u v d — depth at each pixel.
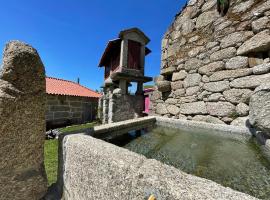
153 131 2.96
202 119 3.37
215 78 3.18
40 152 1.75
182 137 2.48
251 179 1.29
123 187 1.03
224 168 1.48
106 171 1.17
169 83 4.30
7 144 1.54
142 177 0.95
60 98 10.80
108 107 10.50
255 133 2.10
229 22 3.04
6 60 1.57
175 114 4.06
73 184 1.57
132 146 2.18
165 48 4.77
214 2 3.36
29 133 1.66
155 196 0.86
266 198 1.07
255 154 1.72
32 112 1.66
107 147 1.38
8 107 1.51
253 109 1.77
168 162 1.66
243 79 2.73
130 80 10.71
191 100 3.66
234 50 2.91
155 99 4.82
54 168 3.95
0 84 1.53
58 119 10.70
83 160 1.43
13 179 1.60
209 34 3.41
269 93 1.60
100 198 1.20
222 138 2.34
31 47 1.72
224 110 2.96
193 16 3.85
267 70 2.42
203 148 1.97
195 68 3.65
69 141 1.70
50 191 1.90
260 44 2.54
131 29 10.39
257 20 2.62
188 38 3.94
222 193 0.77
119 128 2.56
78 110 11.90
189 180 0.88
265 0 2.54
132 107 10.45
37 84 1.69
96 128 2.26
